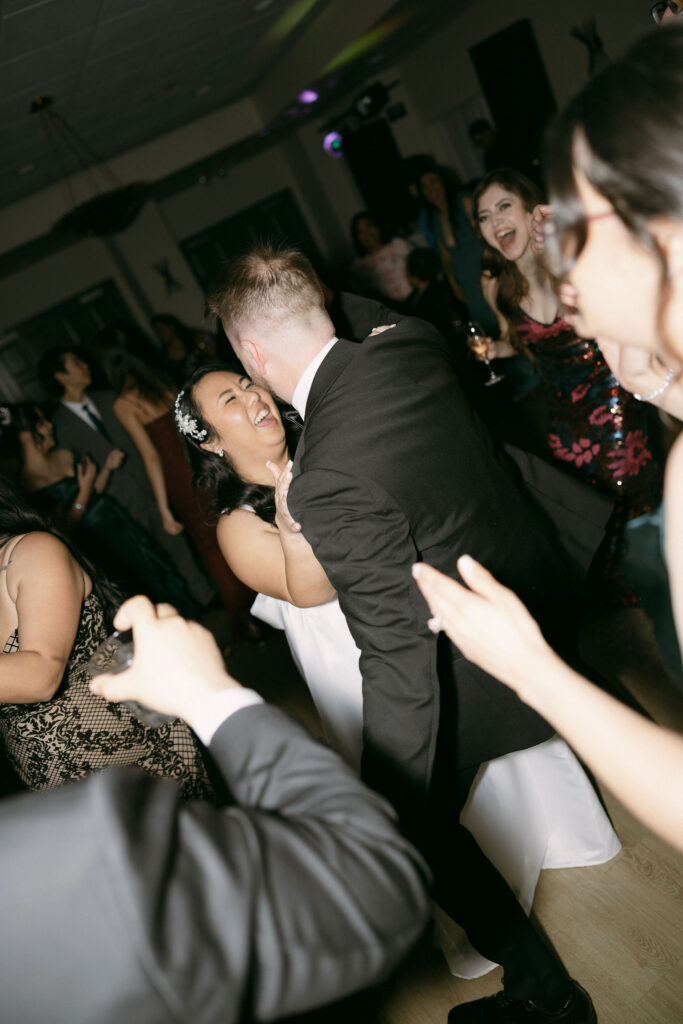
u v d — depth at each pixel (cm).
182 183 1041
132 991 55
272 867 62
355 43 746
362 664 141
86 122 732
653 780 63
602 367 254
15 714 149
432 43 869
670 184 55
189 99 843
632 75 57
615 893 189
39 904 56
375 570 131
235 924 58
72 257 1054
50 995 56
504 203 246
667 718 228
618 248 59
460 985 184
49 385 425
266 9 667
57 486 418
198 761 162
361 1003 171
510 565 145
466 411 144
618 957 174
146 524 458
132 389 396
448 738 146
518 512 149
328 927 62
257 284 137
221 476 183
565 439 272
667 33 58
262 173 1136
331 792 72
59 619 144
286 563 152
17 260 965
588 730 67
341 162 1068
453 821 150
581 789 192
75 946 55
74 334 1083
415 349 140
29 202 888
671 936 174
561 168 61
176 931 56
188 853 60
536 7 722
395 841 70
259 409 177
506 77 783
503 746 148
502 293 263
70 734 148
